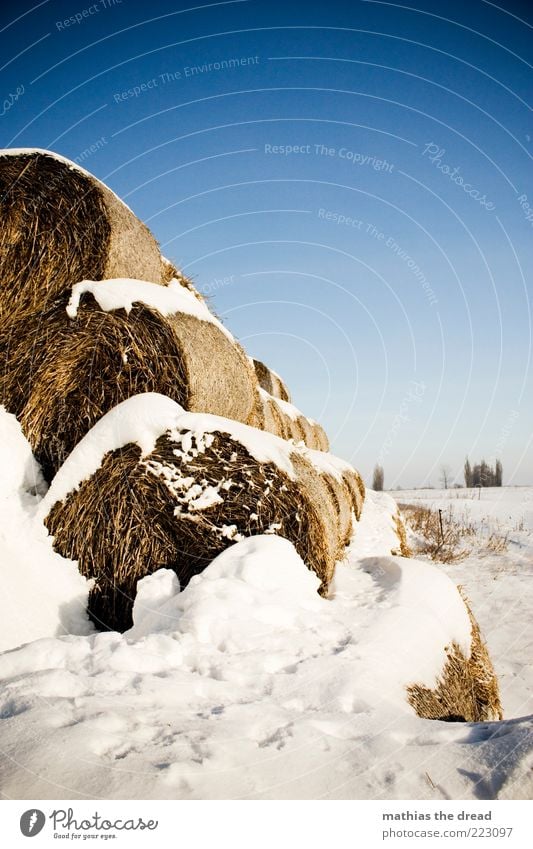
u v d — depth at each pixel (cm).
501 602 673
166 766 159
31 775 154
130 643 250
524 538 1220
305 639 263
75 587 346
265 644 256
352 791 157
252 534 346
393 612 303
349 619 292
